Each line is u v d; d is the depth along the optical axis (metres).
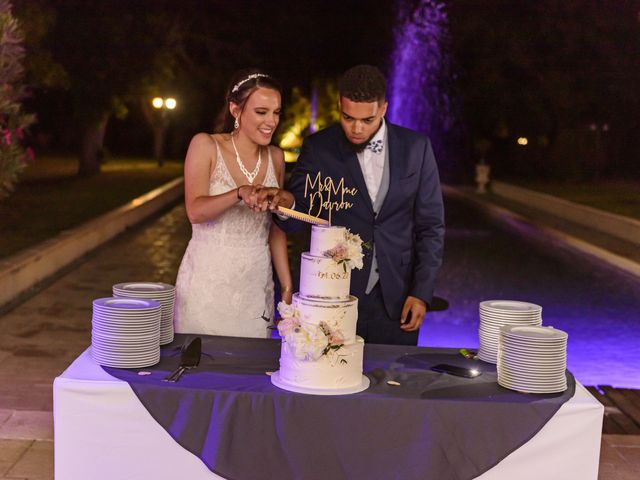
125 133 45.28
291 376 3.06
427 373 3.30
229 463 2.95
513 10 30.00
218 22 35.09
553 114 32.72
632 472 4.51
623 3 26.88
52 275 10.44
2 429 4.84
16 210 16.28
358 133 3.79
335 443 2.95
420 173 4.09
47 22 18.38
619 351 7.62
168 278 10.70
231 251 3.91
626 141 32.94
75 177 25.92
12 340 7.31
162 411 2.95
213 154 3.84
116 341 3.14
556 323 8.81
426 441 2.93
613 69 27.53
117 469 2.99
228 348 3.53
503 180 32.75
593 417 2.95
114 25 23.75
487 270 12.14
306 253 3.08
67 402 2.96
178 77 35.19
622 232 15.95
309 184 4.05
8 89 7.20
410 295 4.11
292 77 41.22
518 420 2.94
